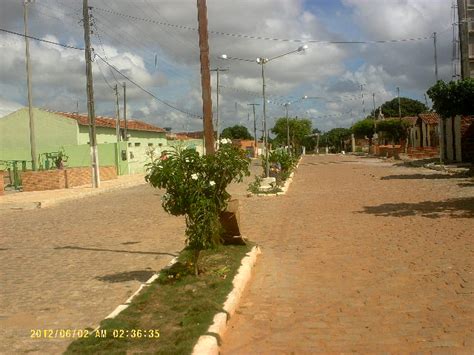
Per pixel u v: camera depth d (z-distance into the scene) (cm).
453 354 467
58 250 1070
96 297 693
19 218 1728
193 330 509
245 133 11612
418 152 4897
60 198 2238
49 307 653
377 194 1945
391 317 569
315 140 12550
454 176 2595
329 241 1041
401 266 793
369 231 1131
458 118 3528
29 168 3919
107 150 4056
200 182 696
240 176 730
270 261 884
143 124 5866
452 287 666
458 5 3316
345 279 737
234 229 944
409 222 1224
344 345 497
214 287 666
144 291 658
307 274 780
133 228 1346
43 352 500
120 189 2880
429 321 550
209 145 1014
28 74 2936
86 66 2767
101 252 1026
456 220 1209
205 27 1019
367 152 7894
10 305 668
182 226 1341
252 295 678
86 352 469
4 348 513
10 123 4291
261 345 507
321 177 3181
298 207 1673
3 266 926
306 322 566
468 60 3284
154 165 693
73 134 4228
